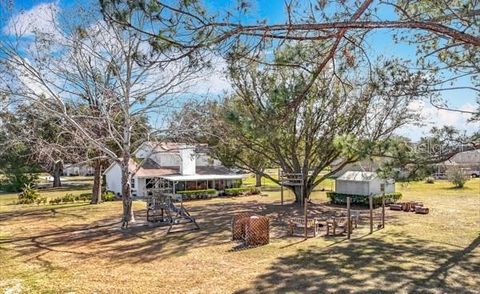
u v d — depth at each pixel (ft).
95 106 69.31
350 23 19.86
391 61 34.81
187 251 46.80
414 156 27.63
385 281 33.68
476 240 50.21
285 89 22.79
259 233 49.75
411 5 24.31
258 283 33.86
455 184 132.57
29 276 37.60
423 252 44.01
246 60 22.63
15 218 75.72
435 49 31.68
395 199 92.84
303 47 23.44
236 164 96.43
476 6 22.90
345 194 92.73
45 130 74.54
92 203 98.27
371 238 52.24
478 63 31.73
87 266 40.98
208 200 105.29
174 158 121.08
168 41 19.53
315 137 84.94
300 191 94.17
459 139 28.30
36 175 151.23
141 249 48.55
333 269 37.63
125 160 67.31
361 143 26.27
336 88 53.62
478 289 31.45
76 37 63.62
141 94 67.21
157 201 67.77
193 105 71.41
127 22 18.61
